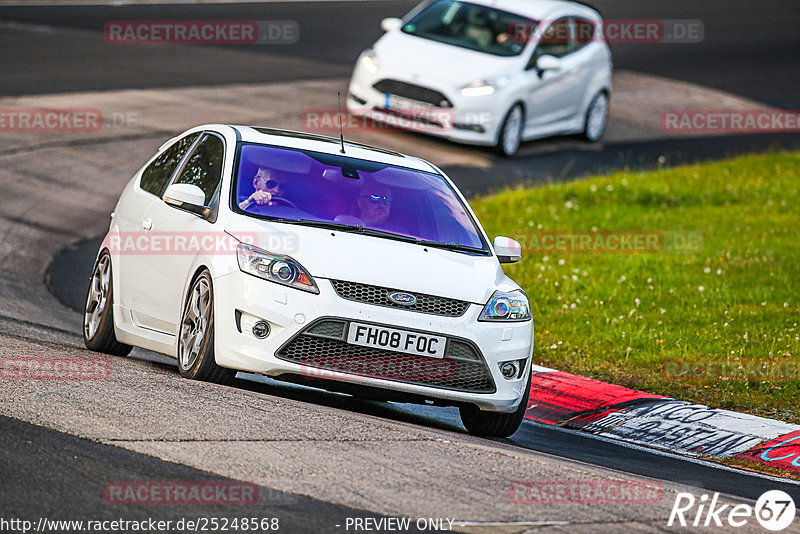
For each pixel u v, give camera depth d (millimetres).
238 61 85438
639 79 95250
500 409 26812
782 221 57875
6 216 52219
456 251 28328
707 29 119688
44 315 38031
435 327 25891
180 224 28484
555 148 74312
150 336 29188
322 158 29875
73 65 78875
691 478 25234
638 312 41906
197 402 23500
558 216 57156
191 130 32250
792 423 31234
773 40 117000
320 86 79500
